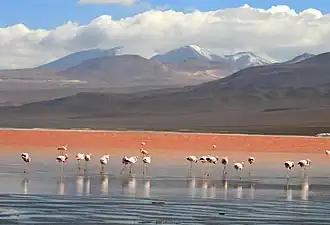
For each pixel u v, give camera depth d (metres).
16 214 30.39
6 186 41.84
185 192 41.53
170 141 97.69
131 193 40.03
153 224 28.86
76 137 97.12
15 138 94.44
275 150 94.56
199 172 57.12
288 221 30.72
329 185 48.97
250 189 44.66
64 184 44.22
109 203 34.94
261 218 31.33
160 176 52.25
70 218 29.72
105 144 94.50
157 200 36.81
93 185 44.19
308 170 63.28
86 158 57.91
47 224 28.14
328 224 30.19
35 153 76.31
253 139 100.50
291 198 39.94
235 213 32.72
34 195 37.44
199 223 29.48
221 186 46.12
